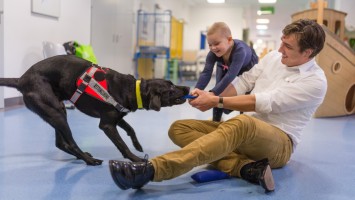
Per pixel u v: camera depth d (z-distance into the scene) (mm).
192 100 1615
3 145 2146
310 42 1479
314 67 1590
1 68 3617
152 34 8922
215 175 1582
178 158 1321
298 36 1488
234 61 2199
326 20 4199
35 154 1965
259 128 1447
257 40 25641
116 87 1688
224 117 3752
